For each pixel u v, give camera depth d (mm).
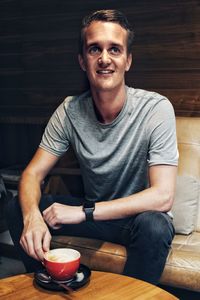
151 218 1578
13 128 3271
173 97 2652
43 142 2014
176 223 2092
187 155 2213
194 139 2230
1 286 1343
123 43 1769
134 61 2730
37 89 3104
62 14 2904
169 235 1584
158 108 1812
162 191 1662
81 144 1940
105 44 1733
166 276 1736
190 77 2580
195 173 2186
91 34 1752
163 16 2590
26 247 1525
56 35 2953
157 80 2684
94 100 1852
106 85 1749
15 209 1821
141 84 2738
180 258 1722
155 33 2633
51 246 1935
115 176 1887
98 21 1750
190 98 2602
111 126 1847
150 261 1568
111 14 1752
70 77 2957
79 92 2939
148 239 1560
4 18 3135
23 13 3049
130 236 1743
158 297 1257
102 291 1295
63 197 2014
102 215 1612
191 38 2531
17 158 3305
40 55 3045
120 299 1246
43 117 2947
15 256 2732
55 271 1290
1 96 3264
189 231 2080
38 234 1517
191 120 2281
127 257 1657
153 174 1725
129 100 1855
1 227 2635
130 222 1800
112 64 1746
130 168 1863
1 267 2604
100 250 1810
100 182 1927
